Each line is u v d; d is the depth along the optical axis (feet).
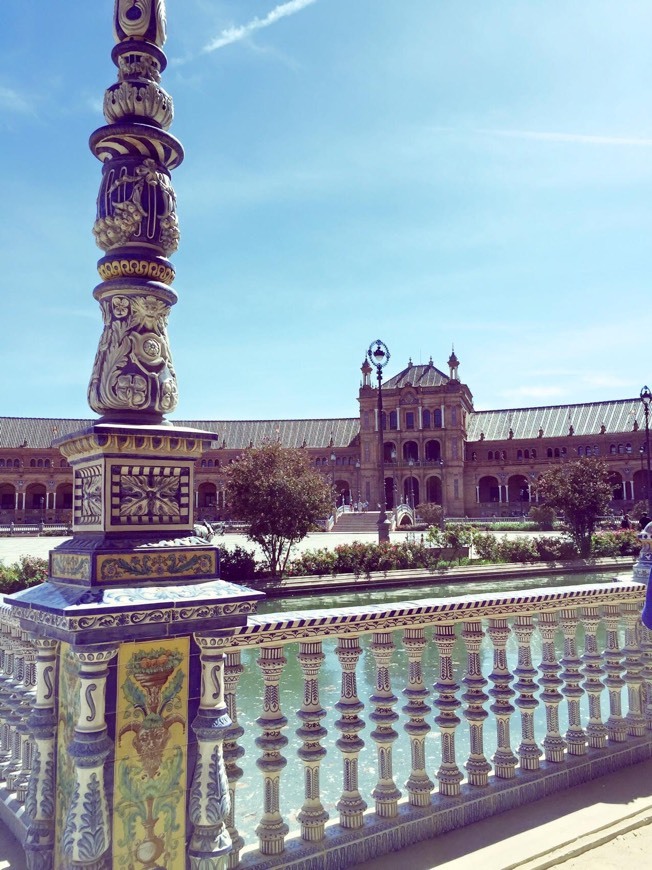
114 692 9.27
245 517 91.76
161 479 10.14
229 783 11.42
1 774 13.91
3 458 323.78
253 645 11.69
